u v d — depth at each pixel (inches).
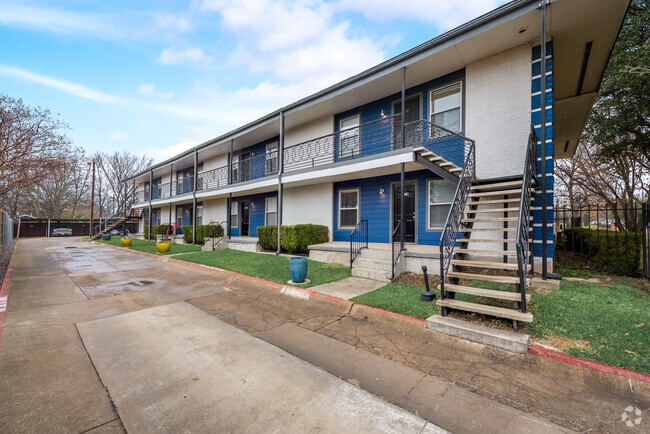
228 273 323.6
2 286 285.4
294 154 514.6
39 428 87.1
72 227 1376.7
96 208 1708.9
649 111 349.4
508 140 284.8
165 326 176.6
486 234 295.1
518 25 247.9
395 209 380.2
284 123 501.4
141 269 379.2
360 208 414.9
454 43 274.1
